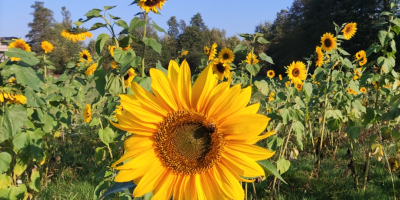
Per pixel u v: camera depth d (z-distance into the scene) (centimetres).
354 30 670
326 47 641
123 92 325
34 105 382
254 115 172
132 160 181
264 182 565
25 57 362
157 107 182
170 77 183
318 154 646
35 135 427
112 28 320
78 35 605
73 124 1005
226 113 179
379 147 520
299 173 620
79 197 518
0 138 355
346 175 599
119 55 304
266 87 436
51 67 720
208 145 181
